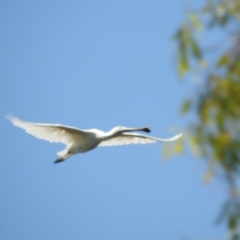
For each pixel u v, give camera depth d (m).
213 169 11.02
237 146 11.21
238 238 10.55
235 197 10.70
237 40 11.26
